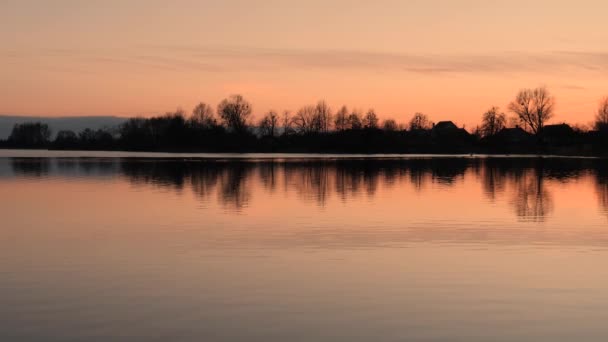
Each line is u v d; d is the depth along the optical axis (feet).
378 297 38.63
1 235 61.67
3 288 40.42
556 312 35.63
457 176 161.89
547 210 84.02
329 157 345.72
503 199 99.45
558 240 59.31
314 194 107.14
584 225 69.36
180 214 78.59
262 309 36.11
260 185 127.13
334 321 34.06
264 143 483.10
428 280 42.86
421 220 73.20
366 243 57.47
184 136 483.10
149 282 42.14
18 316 34.71
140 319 34.22
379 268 46.65
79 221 72.08
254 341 31.04
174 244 56.54
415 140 500.33
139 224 69.46
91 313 35.24
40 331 32.37
